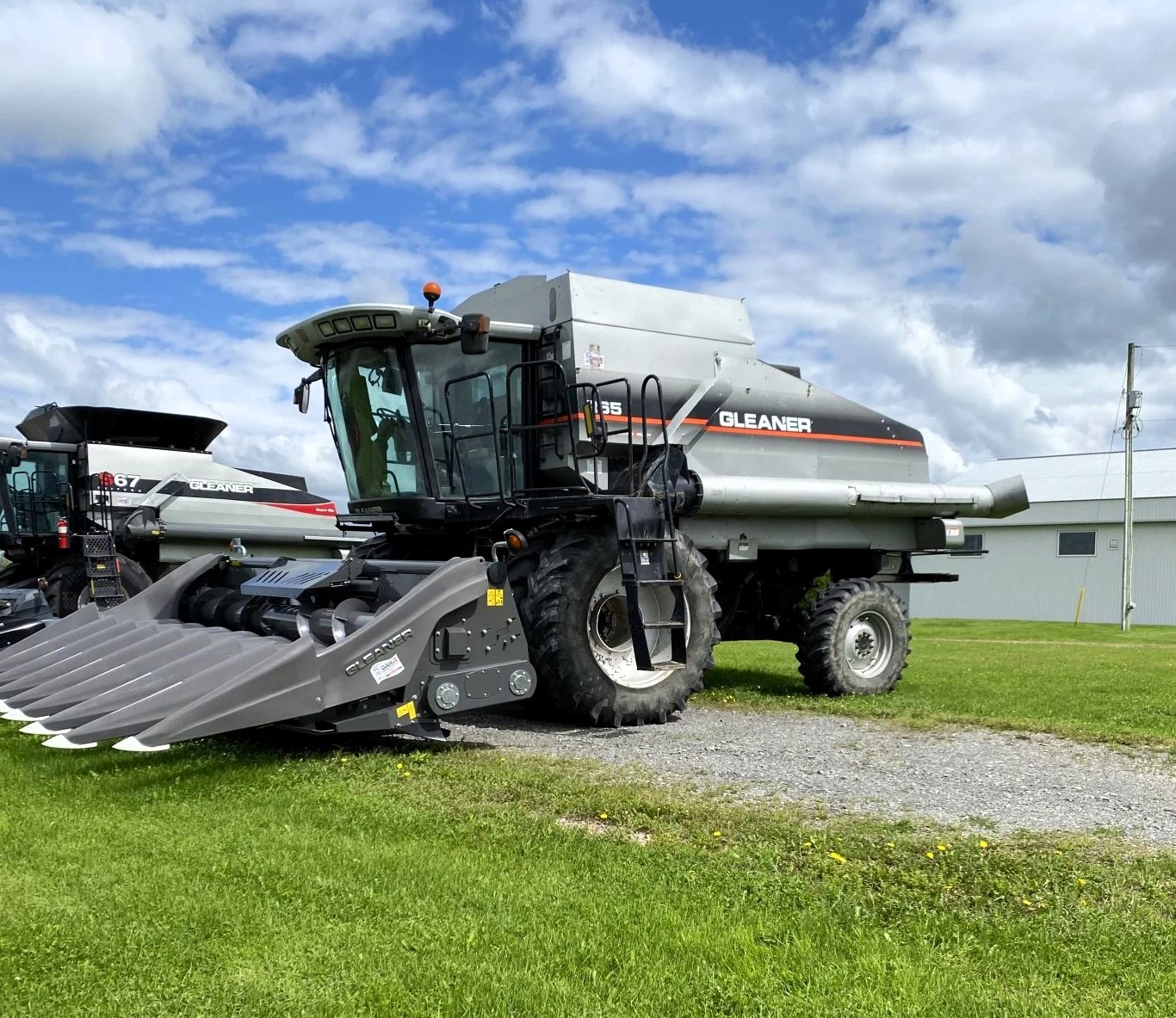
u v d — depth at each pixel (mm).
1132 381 28000
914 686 10406
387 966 3158
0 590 9461
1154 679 11258
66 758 5988
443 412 8141
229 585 8008
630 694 7488
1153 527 33062
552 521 7844
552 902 3715
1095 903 3805
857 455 10094
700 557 8094
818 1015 2908
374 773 5660
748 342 9477
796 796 5238
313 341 8297
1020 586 35406
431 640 6332
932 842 4418
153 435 14859
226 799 5102
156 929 3385
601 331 8422
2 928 3371
